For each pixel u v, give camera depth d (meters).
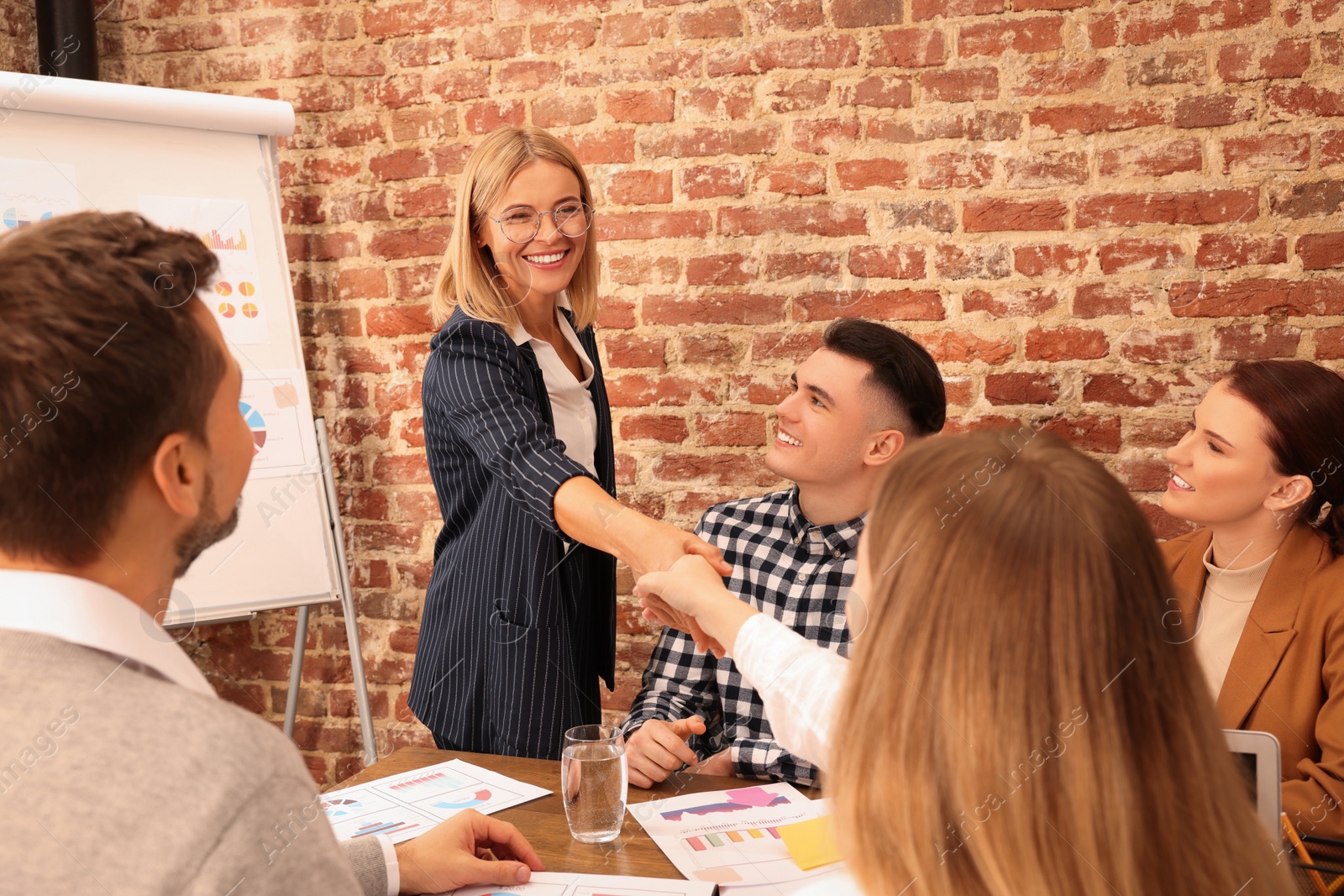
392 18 2.24
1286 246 1.82
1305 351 1.83
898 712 0.57
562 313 1.74
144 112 2.06
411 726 2.36
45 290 0.55
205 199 2.14
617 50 2.11
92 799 0.50
